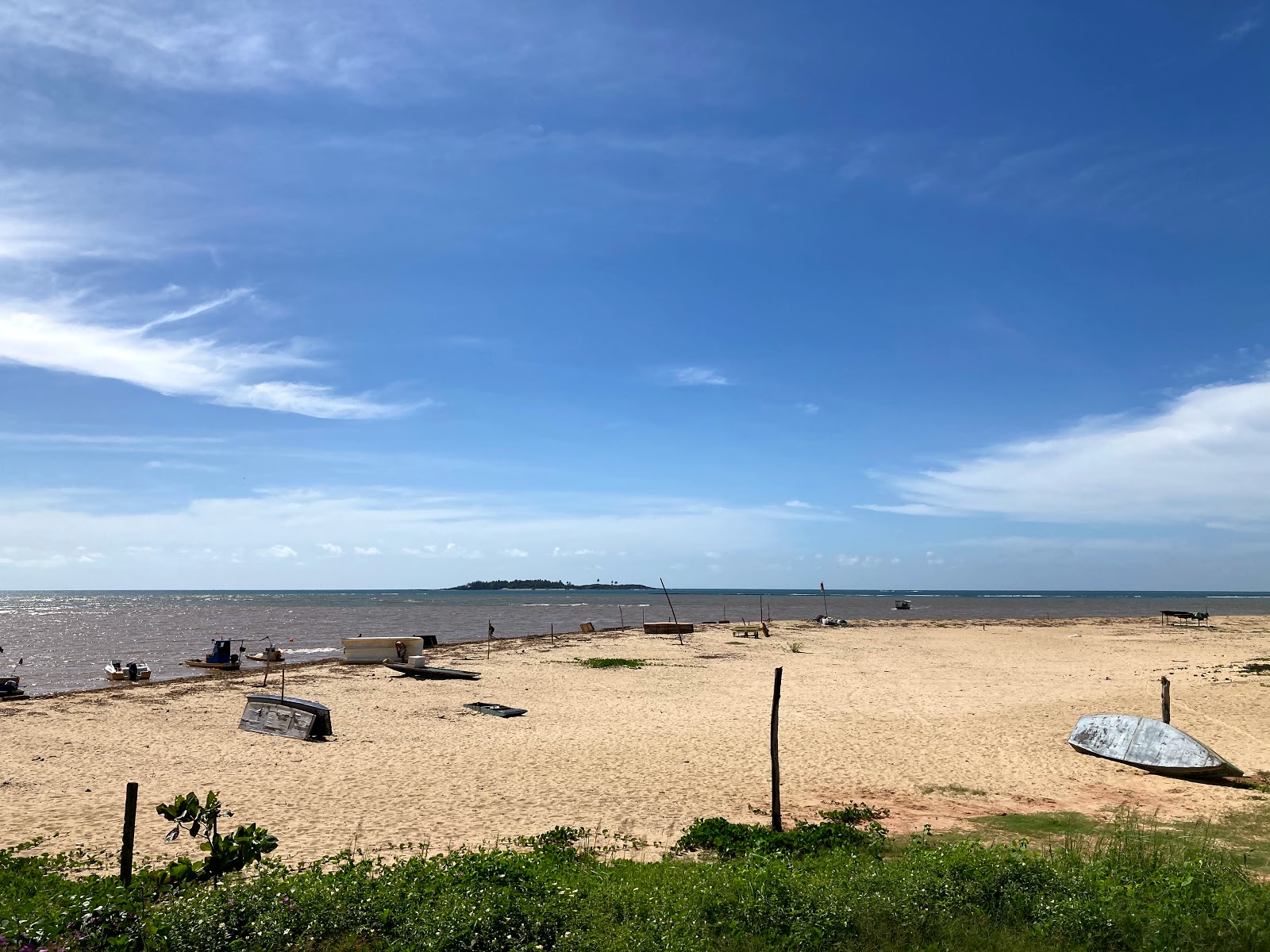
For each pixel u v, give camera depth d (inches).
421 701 1119.6
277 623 3321.9
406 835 542.3
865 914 339.9
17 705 1080.8
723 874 387.2
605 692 1218.0
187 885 376.2
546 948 317.4
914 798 645.3
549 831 553.3
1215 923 328.5
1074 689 1218.6
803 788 673.0
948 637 2325.3
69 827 555.5
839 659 1697.8
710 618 3671.3
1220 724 927.7
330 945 312.5
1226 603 6245.1
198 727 922.1
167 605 5433.1
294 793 647.8
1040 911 348.5
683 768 734.5
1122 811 605.6
